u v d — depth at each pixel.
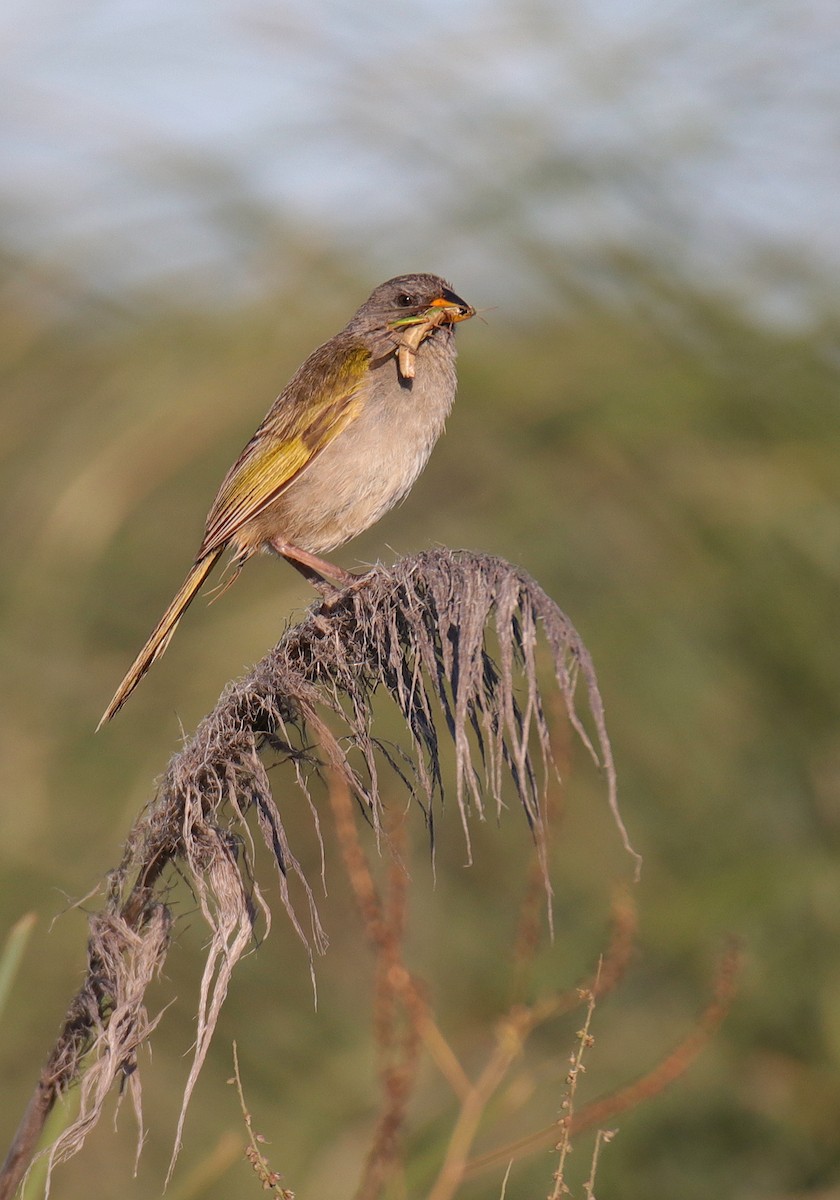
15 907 11.13
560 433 11.84
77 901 5.18
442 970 10.86
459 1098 9.84
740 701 11.45
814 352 11.77
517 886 11.25
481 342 12.28
